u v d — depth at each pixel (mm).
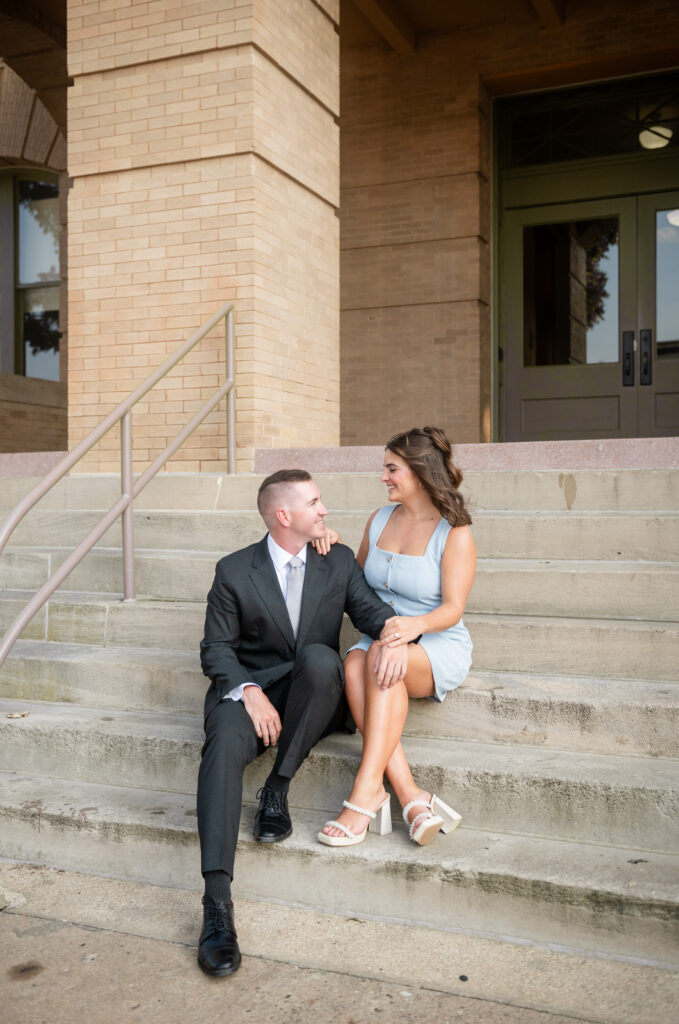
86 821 3047
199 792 2668
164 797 3213
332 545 3215
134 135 5703
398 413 8828
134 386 5766
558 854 2703
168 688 3586
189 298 5609
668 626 3348
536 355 8766
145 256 5719
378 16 7961
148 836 2971
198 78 5531
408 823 2803
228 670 2928
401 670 2832
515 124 8836
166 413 5711
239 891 2879
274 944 2586
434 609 3148
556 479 4359
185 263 5621
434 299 8672
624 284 8453
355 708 2992
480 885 2600
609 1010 2248
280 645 3096
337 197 6430
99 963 2504
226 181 5512
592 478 4305
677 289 8297
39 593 3518
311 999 2324
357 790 2801
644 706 2990
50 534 5000
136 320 5754
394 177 8781
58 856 3100
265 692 3057
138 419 5781
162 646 3941
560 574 3635
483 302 8641
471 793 2908
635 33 7980
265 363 5590
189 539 4594
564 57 8195
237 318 5508
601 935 2486
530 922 2559
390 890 2697
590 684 3256
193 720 3496
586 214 8562
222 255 5527
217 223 5539
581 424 8594
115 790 3295
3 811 3166
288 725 2873
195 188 5586
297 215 5977
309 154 6062
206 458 5629
